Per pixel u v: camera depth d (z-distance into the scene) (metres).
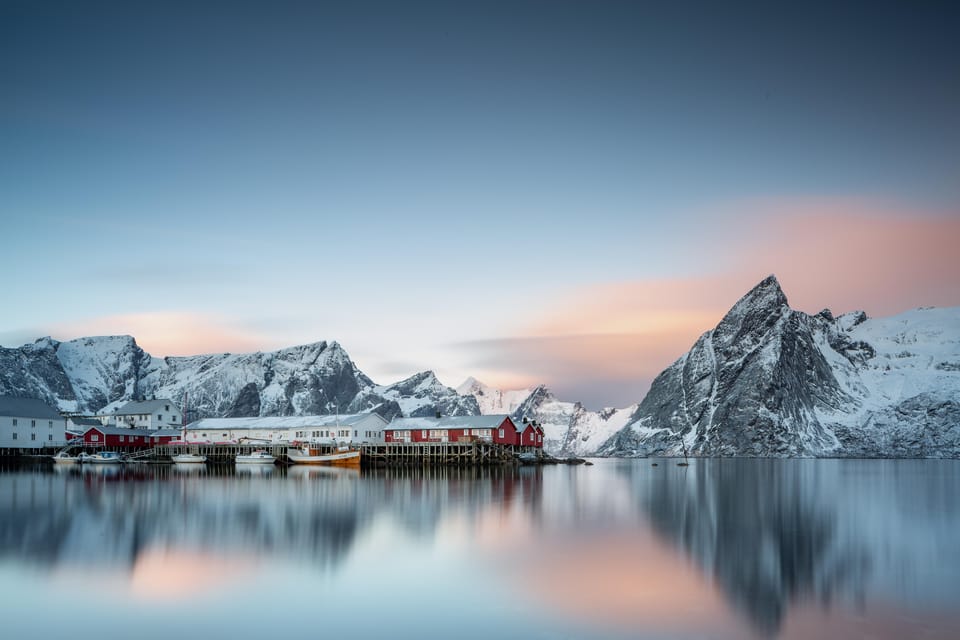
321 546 40.59
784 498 72.50
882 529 49.00
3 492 71.81
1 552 38.59
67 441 162.62
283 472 112.00
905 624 27.08
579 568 35.47
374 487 79.44
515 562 36.78
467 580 33.06
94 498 65.25
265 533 44.78
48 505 59.25
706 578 33.56
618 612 28.41
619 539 43.88
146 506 58.62
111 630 26.47
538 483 90.69
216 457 149.50
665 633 26.16
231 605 29.23
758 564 36.59
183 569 34.88
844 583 32.78
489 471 118.69
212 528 46.66
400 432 149.12
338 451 138.00
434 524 49.22
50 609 28.70
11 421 153.00
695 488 86.56
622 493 76.25
